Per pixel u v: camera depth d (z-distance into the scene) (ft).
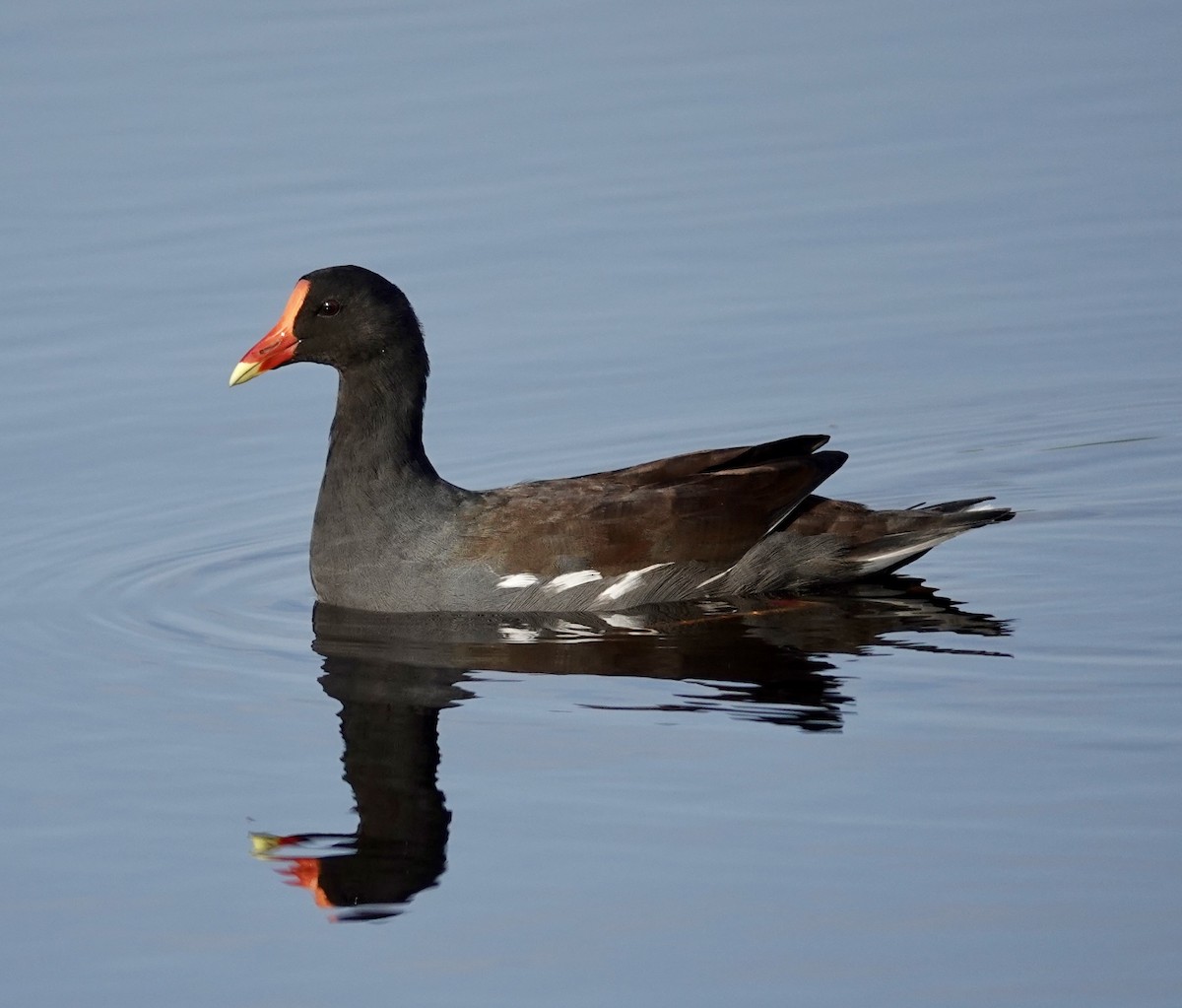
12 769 41.68
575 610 51.55
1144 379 68.39
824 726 42.47
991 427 65.62
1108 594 51.26
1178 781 38.65
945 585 52.90
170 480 62.34
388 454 52.54
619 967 32.63
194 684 46.68
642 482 52.70
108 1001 32.35
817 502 53.42
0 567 55.83
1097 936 32.86
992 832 36.81
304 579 55.16
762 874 35.58
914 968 32.17
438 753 41.83
